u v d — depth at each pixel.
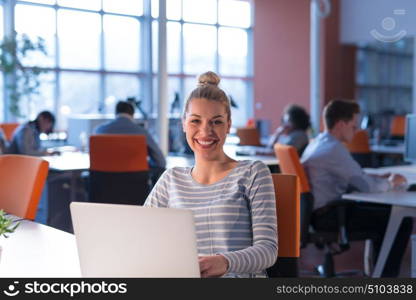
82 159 6.20
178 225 1.45
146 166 5.59
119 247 1.51
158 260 1.48
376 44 16.30
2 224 1.87
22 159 2.98
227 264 1.73
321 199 4.19
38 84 10.21
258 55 15.00
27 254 2.02
